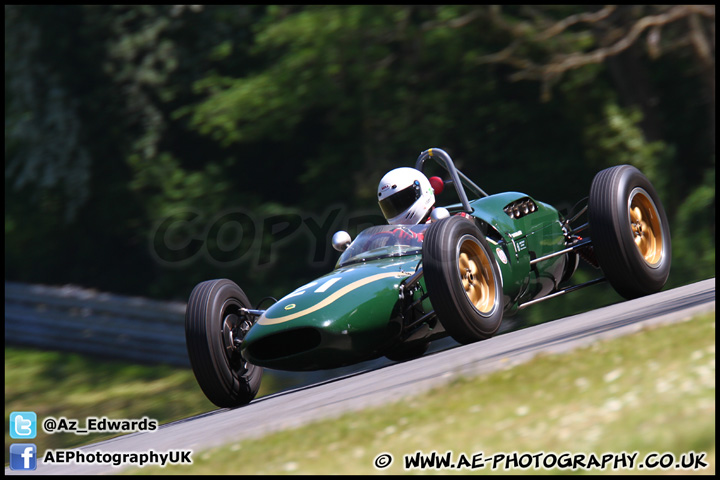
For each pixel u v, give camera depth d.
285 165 75.81
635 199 23.89
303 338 19.20
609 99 63.59
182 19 72.12
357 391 17.19
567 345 15.84
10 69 70.56
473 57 60.66
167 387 56.62
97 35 72.12
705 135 69.81
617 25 61.84
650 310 18.59
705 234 58.50
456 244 19.66
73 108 70.19
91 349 62.44
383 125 63.97
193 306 21.38
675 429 9.53
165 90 72.81
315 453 11.88
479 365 15.84
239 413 19.27
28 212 75.62
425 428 11.97
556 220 25.52
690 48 60.28
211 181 70.38
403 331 20.28
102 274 79.31
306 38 61.09
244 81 66.50
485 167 68.06
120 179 74.75
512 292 22.95
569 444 10.07
